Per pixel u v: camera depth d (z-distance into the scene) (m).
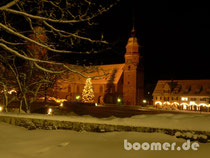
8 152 7.48
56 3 9.29
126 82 84.38
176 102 76.44
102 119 9.88
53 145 8.08
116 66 92.56
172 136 8.06
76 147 7.64
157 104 80.50
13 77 18.67
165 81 83.19
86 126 9.74
